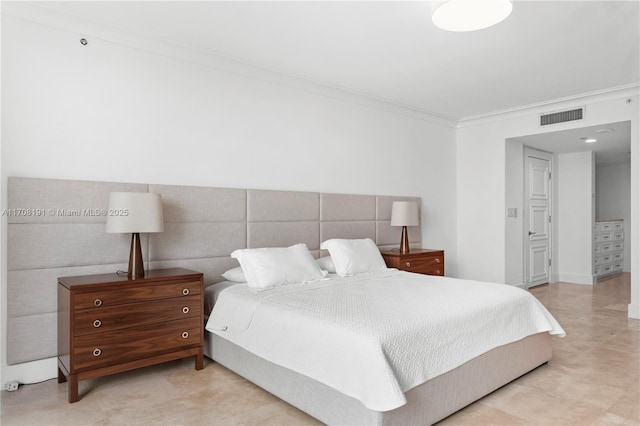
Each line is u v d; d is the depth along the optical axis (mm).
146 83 3121
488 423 2117
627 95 4324
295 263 3238
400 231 5008
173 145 3246
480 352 2305
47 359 2672
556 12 2715
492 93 4512
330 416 1993
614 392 2484
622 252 7727
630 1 2572
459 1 2312
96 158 2896
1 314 2539
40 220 2631
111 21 2838
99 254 2855
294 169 4027
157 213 2771
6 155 2568
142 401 2367
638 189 4266
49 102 2717
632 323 4078
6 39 2568
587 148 6168
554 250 6699
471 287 2963
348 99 4488
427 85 4242
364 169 4672
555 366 2928
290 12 2719
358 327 1975
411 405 1919
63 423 2117
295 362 2148
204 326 3031
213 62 3451
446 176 5719
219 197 3416
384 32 3018
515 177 5633
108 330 2475
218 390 2520
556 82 4141
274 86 3875
